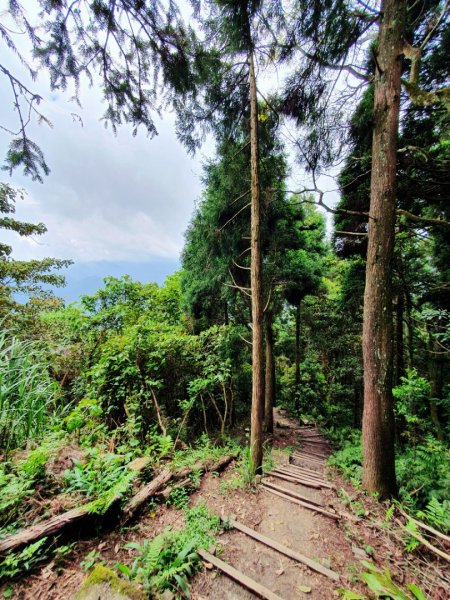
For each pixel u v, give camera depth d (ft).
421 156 11.76
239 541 7.20
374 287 10.38
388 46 9.86
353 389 31.94
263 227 17.93
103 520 6.53
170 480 9.23
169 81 9.12
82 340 18.52
